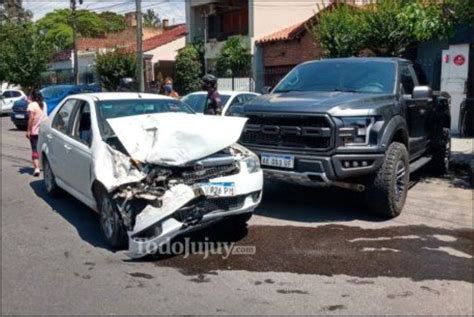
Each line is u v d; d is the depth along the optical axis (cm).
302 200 775
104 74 3184
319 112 635
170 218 517
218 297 449
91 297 451
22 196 838
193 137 547
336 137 631
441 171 980
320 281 480
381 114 661
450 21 1068
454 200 780
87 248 579
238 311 422
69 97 798
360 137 643
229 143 559
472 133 1406
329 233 618
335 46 1563
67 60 4272
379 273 498
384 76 757
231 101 1125
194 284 477
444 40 1526
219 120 595
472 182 902
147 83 2997
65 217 706
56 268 519
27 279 492
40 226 664
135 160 544
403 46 1491
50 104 1897
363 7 1658
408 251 557
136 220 521
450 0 986
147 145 557
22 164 1170
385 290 460
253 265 521
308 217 686
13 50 3781
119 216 554
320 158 635
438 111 918
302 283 477
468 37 1377
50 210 745
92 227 659
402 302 436
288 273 500
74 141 688
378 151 643
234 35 2705
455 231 627
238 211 568
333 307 428
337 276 492
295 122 654
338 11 1634
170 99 750
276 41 2256
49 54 3972
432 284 472
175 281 485
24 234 631
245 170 577
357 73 771
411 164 826
